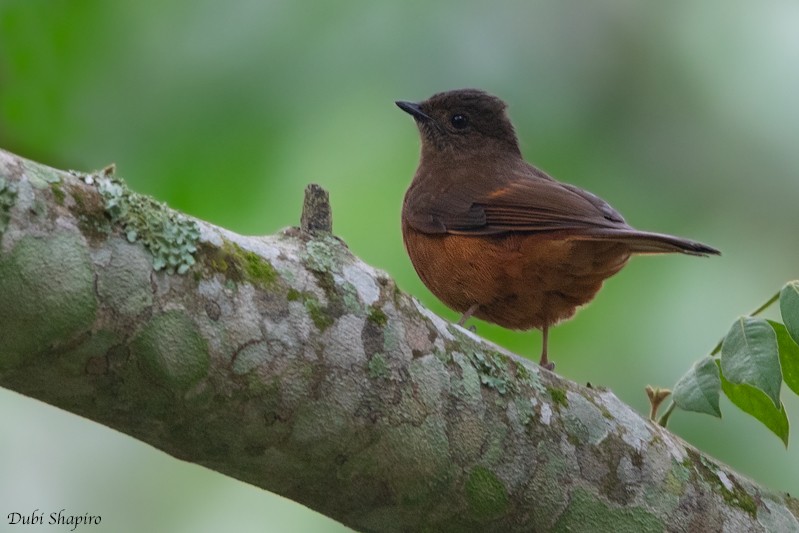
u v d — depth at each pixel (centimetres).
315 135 1184
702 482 700
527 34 1292
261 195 1170
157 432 548
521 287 1028
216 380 536
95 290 500
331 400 569
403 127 1255
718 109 1320
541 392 659
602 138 1298
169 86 1171
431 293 1152
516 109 1276
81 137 1170
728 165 1311
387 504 611
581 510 653
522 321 1074
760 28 1337
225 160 1166
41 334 491
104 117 1171
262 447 565
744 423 1201
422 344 611
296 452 572
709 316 1248
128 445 1283
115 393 522
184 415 539
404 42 1226
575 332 1259
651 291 1261
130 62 1176
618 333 1249
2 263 477
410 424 595
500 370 645
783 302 697
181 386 527
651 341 1241
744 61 1330
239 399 544
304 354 560
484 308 1077
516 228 1012
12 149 1173
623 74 1316
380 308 598
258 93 1170
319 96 1188
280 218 1170
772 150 1316
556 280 1009
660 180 1300
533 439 641
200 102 1166
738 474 738
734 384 728
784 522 719
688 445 726
